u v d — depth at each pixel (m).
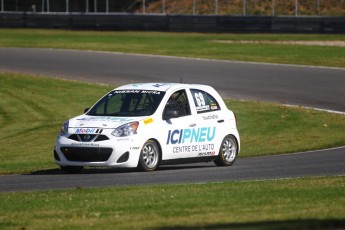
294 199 28.55
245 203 27.84
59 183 36.78
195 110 43.25
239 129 63.22
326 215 24.81
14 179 39.12
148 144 40.72
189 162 42.69
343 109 72.69
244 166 44.16
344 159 46.97
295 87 84.56
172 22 145.62
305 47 120.00
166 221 24.17
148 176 38.75
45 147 56.50
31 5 175.75
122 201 28.81
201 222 23.86
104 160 39.88
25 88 85.94
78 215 25.94
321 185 32.59
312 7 173.88
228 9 175.00
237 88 84.25
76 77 93.19
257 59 106.50
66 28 147.25
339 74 92.94
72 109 74.06
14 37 133.88
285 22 142.50
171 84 44.00
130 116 41.44
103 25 146.62
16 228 23.73
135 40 131.62
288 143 56.62
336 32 141.62
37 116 70.69
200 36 139.75
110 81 89.88
